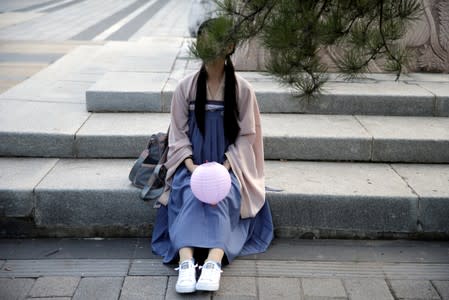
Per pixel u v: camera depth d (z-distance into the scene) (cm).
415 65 553
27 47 866
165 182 339
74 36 1009
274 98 456
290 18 249
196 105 328
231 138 333
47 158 402
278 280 308
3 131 398
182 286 287
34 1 1795
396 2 256
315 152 405
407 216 349
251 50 536
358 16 259
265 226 346
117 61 653
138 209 351
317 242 351
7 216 350
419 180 373
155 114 455
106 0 1892
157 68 562
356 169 393
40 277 307
